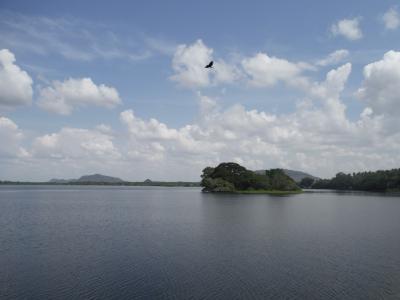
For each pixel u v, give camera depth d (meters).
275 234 58.78
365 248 47.75
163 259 40.94
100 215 88.56
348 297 29.61
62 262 39.38
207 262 39.78
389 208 114.94
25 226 66.88
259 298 29.14
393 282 33.38
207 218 81.88
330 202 147.25
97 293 29.88
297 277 34.59
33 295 29.36
